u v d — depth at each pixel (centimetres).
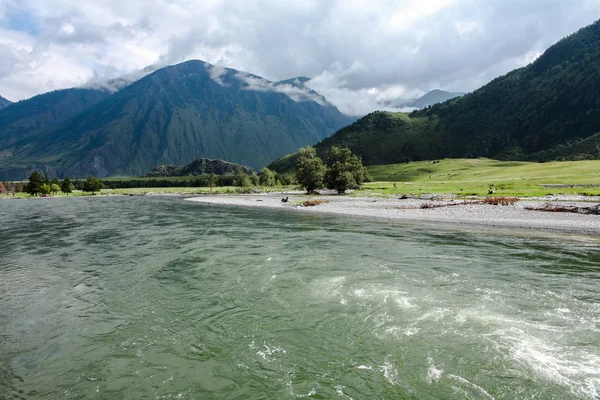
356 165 14262
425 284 2125
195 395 1109
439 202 7481
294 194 14700
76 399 1097
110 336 1518
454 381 1145
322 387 1136
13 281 2327
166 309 1811
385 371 1213
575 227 4425
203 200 12581
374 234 4194
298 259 2847
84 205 10769
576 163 18238
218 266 2656
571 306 1747
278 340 1452
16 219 6381
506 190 9794
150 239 3950
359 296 1927
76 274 2486
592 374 1162
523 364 1228
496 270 2458
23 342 1473
